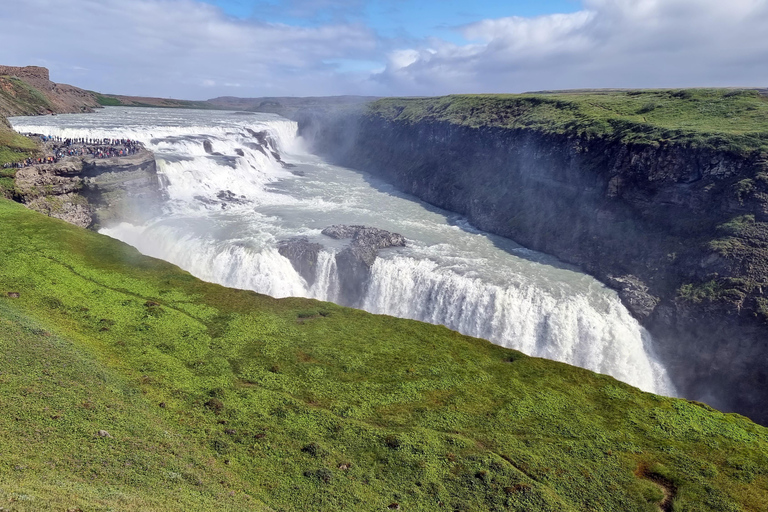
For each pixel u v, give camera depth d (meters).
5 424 27.30
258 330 47.66
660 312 63.00
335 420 35.06
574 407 39.56
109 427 29.73
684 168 70.69
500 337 64.25
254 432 32.81
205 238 74.19
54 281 50.00
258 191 104.56
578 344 62.03
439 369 43.62
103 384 34.56
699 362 58.81
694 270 63.78
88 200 75.00
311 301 56.09
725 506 29.62
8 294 45.47
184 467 27.91
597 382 43.88
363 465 31.17
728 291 59.00
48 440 26.86
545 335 63.00
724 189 66.88
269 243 73.25
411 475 30.59
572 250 77.81
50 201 70.25
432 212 100.62
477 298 65.69
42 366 34.44
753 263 59.50
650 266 68.44
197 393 36.38
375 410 37.19
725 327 57.72
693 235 67.31
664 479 31.89
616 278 69.81
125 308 47.72
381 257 72.94
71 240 60.22
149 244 75.56
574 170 85.12
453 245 81.88
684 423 38.09
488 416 37.56
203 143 111.25
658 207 72.94
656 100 97.94
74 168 73.44
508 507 28.70
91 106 190.62
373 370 42.69
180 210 85.81
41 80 174.62
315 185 115.94
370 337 48.81
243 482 28.17
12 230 58.84
